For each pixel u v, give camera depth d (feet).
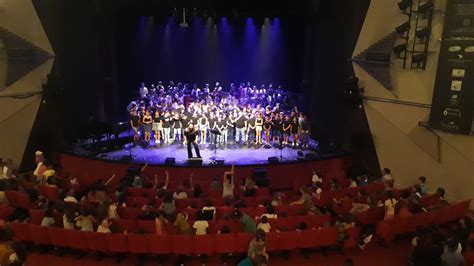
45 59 57.98
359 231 34.88
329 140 63.41
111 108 72.28
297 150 61.93
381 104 53.67
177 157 57.88
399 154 53.06
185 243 32.83
